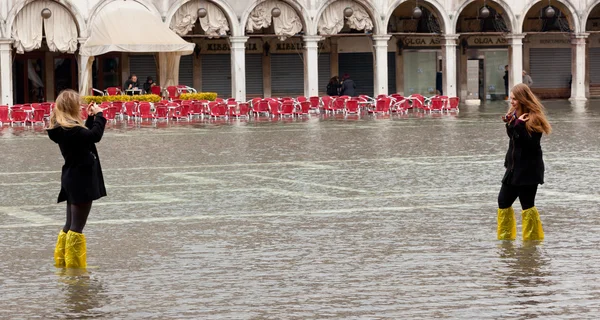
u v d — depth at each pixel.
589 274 14.14
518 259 15.27
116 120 55.03
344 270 14.72
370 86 71.88
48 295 13.47
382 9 66.50
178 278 14.39
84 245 15.38
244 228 18.69
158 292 13.54
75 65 66.19
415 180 25.95
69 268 15.23
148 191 24.50
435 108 59.38
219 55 69.25
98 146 37.72
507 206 16.98
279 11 64.38
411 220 19.31
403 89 72.38
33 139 41.81
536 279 13.87
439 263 15.09
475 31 73.25
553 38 75.19
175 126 49.22
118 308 12.70
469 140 38.53
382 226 18.64
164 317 12.23
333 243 16.95
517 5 69.69
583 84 72.00
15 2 58.56
